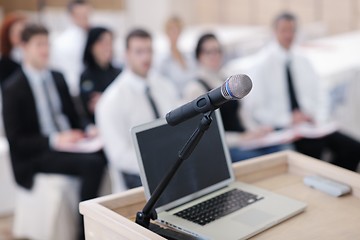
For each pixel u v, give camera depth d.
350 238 1.24
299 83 3.44
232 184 1.54
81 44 4.78
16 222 3.03
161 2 6.43
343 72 3.83
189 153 1.16
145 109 2.68
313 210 1.40
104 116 2.61
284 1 5.86
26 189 2.89
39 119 2.96
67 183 2.85
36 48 2.92
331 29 5.62
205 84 2.96
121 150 2.57
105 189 3.04
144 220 1.26
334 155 3.42
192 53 4.39
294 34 3.38
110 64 3.62
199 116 1.46
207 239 1.20
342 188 1.49
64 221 2.84
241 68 3.89
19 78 2.91
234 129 3.09
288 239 1.24
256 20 6.13
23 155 2.87
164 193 1.35
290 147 3.15
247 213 1.34
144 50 2.64
